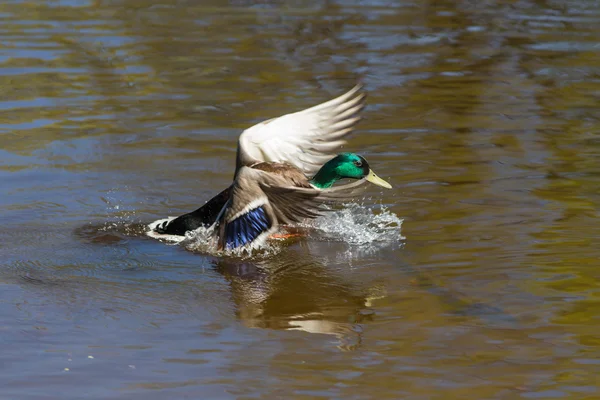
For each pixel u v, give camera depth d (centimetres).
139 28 2250
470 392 710
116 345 802
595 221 1107
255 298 913
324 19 2372
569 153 1386
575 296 893
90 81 1795
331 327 838
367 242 1066
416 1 2617
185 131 1508
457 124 1537
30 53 1991
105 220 1154
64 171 1323
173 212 1190
